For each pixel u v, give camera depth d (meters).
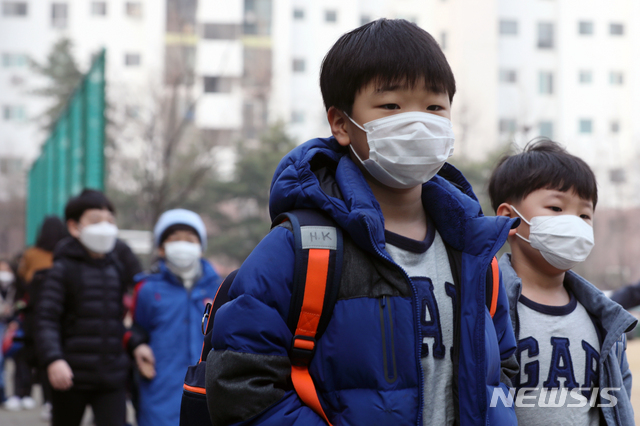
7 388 11.33
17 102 60.34
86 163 10.65
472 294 1.89
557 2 59.75
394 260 1.89
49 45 60.03
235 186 39.44
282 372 1.77
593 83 60.09
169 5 56.66
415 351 1.78
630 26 60.75
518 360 2.62
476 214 1.96
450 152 1.93
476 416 1.82
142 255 28.11
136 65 57.16
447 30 56.72
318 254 1.79
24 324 5.75
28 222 21.86
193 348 4.46
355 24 59.31
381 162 1.89
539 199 2.76
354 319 1.78
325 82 2.02
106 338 4.56
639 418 6.75
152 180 28.22
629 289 3.69
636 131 58.66
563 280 2.87
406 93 1.89
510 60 58.94
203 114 52.69
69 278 4.54
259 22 57.12
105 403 4.55
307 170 1.91
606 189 49.53
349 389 1.76
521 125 52.31
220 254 40.50
